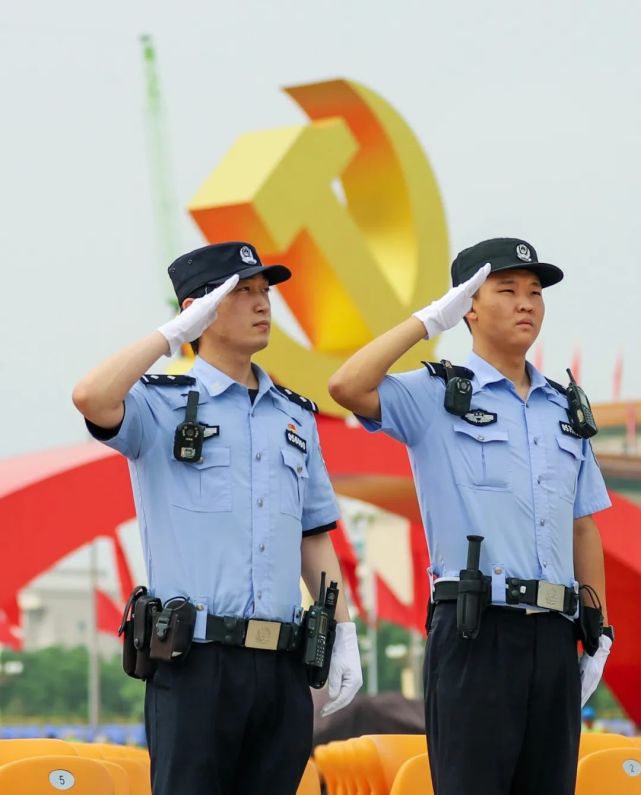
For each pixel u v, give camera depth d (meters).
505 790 7.23
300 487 7.24
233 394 7.23
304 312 23.89
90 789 7.41
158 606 6.91
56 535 20.33
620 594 26.84
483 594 7.17
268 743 6.95
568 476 7.52
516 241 7.59
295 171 22.45
